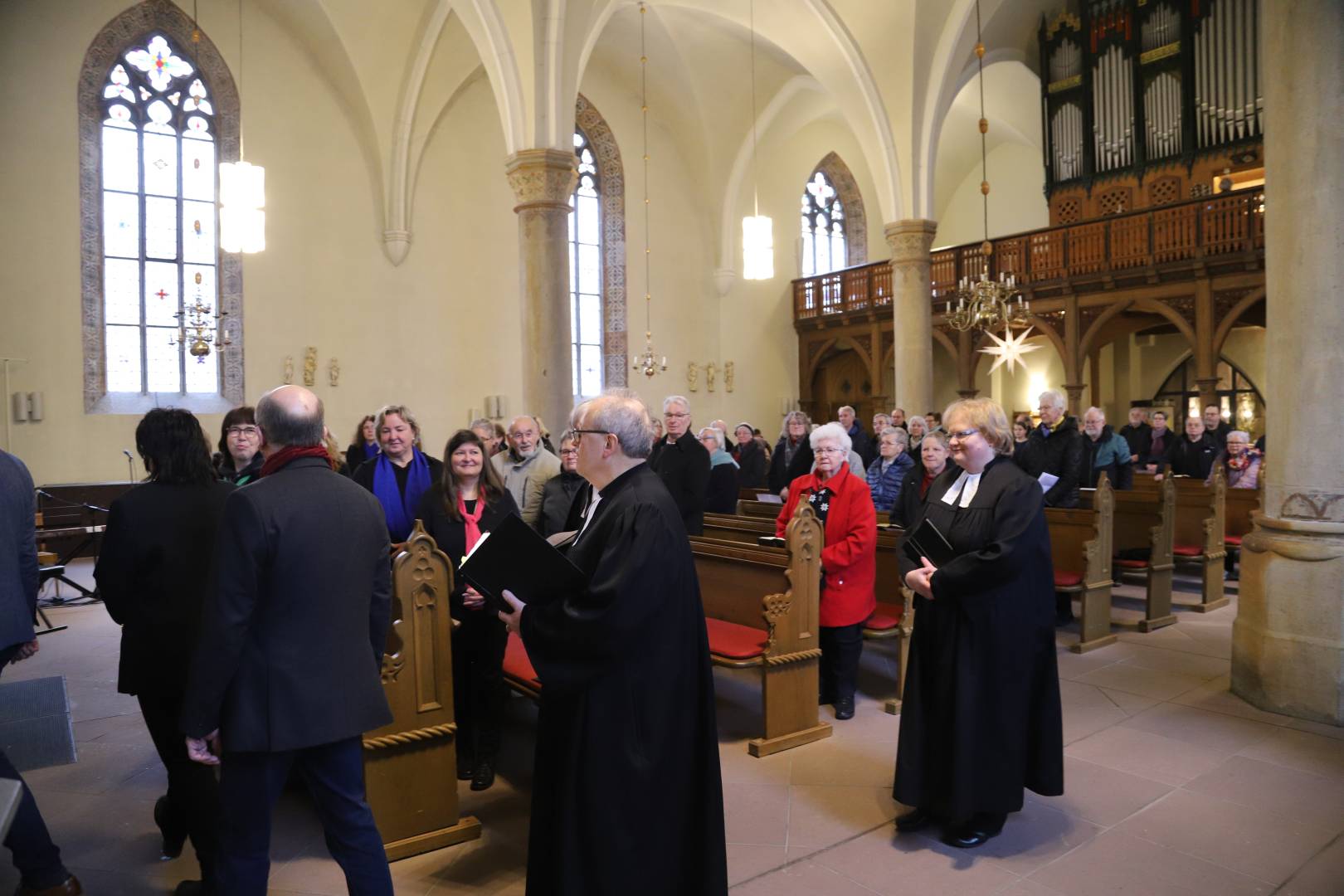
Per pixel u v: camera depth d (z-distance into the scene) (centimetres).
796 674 479
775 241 2114
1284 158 497
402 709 359
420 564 363
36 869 311
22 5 1259
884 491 779
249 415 443
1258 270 1383
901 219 1469
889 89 1444
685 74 1828
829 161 2231
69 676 648
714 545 540
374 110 1509
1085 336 1620
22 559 318
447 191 1636
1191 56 1644
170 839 361
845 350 2186
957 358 1811
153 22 1362
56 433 1285
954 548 355
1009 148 2241
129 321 1359
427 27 1434
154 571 311
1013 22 1797
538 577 254
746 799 407
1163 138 1689
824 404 2233
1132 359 2012
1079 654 638
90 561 1227
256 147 1441
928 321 1478
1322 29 477
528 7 999
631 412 272
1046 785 355
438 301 1623
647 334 1650
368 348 1551
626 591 246
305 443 268
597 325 1873
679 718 257
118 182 1350
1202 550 773
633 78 1858
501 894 328
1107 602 664
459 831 369
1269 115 509
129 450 1336
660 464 626
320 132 1501
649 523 255
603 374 1880
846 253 2267
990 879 331
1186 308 1486
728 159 1967
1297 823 372
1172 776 421
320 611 256
